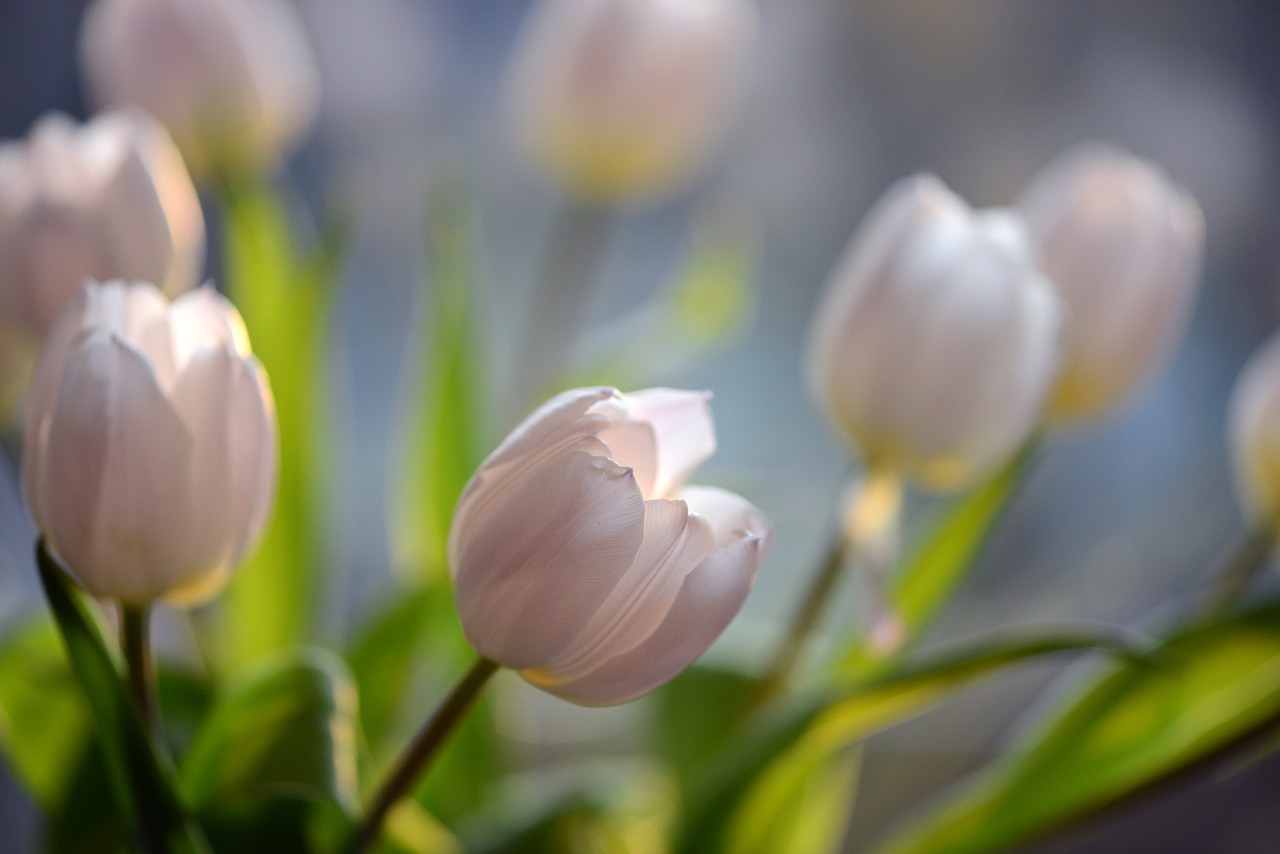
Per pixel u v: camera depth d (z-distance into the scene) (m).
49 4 1.22
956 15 1.38
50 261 0.63
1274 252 1.37
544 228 1.41
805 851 0.71
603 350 0.80
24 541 1.12
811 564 1.20
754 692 0.68
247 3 0.74
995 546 1.35
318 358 0.73
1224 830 1.24
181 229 0.65
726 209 1.40
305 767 0.61
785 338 1.41
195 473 0.57
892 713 0.65
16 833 1.01
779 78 1.40
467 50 1.40
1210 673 0.67
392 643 0.70
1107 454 1.37
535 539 0.55
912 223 0.66
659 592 0.56
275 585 0.72
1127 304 0.68
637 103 0.77
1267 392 0.69
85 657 0.57
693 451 0.57
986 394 0.65
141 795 0.58
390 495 1.34
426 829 0.66
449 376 0.73
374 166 1.39
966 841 0.67
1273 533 0.70
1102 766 0.67
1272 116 1.36
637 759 0.76
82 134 0.65
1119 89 1.39
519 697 0.82
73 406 0.56
